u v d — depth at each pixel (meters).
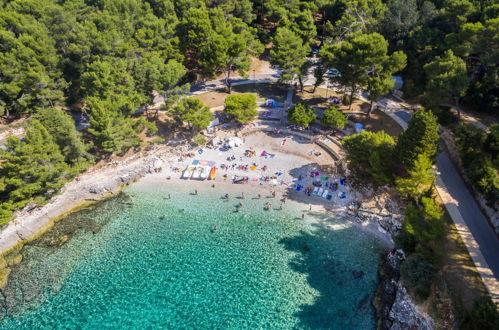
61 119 63.06
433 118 48.31
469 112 68.19
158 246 54.25
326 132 76.31
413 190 50.22
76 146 64.25
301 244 53.75
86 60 79.69
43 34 80.12
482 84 65.31
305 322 43.25
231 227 57.12
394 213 54.91
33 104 76.88
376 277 48.09
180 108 72.44
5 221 54.53
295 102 87.19
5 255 53.94
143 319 44.28
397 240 48.66
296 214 58.97
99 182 65.75
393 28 86.88
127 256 52.81
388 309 43.59
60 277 50.00
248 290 47.31
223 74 101.81
